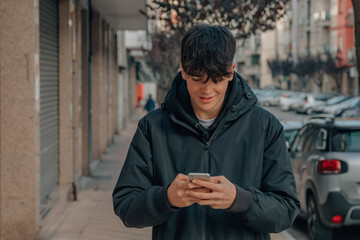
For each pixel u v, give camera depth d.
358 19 4.81
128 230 7.50
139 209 2.20
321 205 6.86
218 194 2.01
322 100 44.28
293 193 2.29
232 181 2.31
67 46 9.81
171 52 23.61
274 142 2.36
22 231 6.54
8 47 6.36
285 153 2.35
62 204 8.82
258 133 2.33
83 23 12.84
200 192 2.01
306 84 65.69
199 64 2.08
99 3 15.22
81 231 7.37
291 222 2.29
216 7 10.01
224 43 2.11
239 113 2.32
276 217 2.20
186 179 2.07
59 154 9.87
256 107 2.39
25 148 6.46
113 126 22.62
